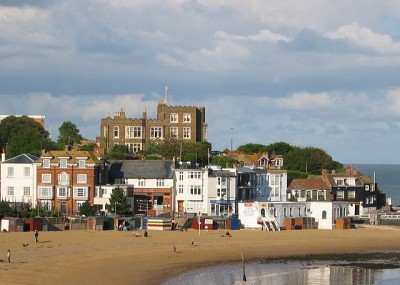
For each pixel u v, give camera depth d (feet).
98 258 442.50
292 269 451.53
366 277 429.38
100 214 633.61
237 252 502.38
